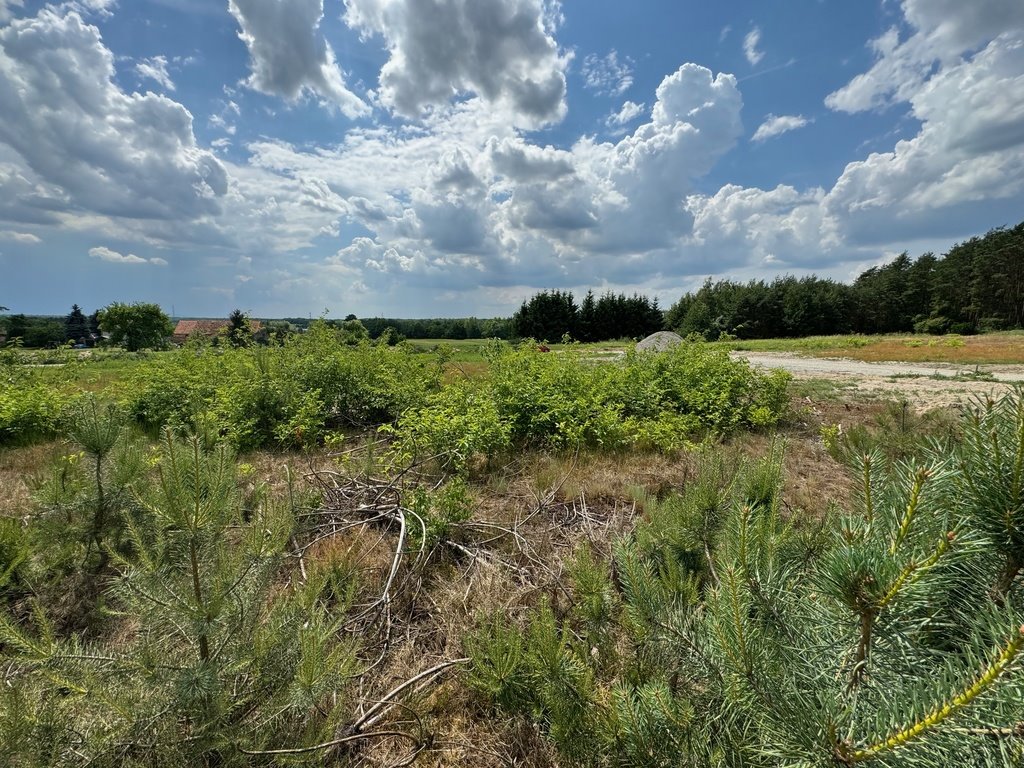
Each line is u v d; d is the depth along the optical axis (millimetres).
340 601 2396
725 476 3160
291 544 3465
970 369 15219
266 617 1914
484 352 9781
